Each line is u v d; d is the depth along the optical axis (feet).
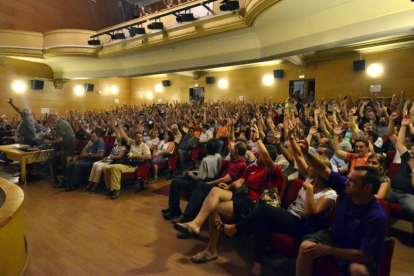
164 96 43.50
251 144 13.52
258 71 33.35
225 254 7.09
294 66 30.32
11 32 28.12
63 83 36.29
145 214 9.72
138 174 12.23
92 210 10.06
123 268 6.39
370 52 24.75
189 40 21.93
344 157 9.78
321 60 27.91
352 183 4.75
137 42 25.04
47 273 6.16
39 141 16.01
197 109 30.27
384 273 4.82
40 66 34.58
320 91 28.09
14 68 31.99
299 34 17.46
